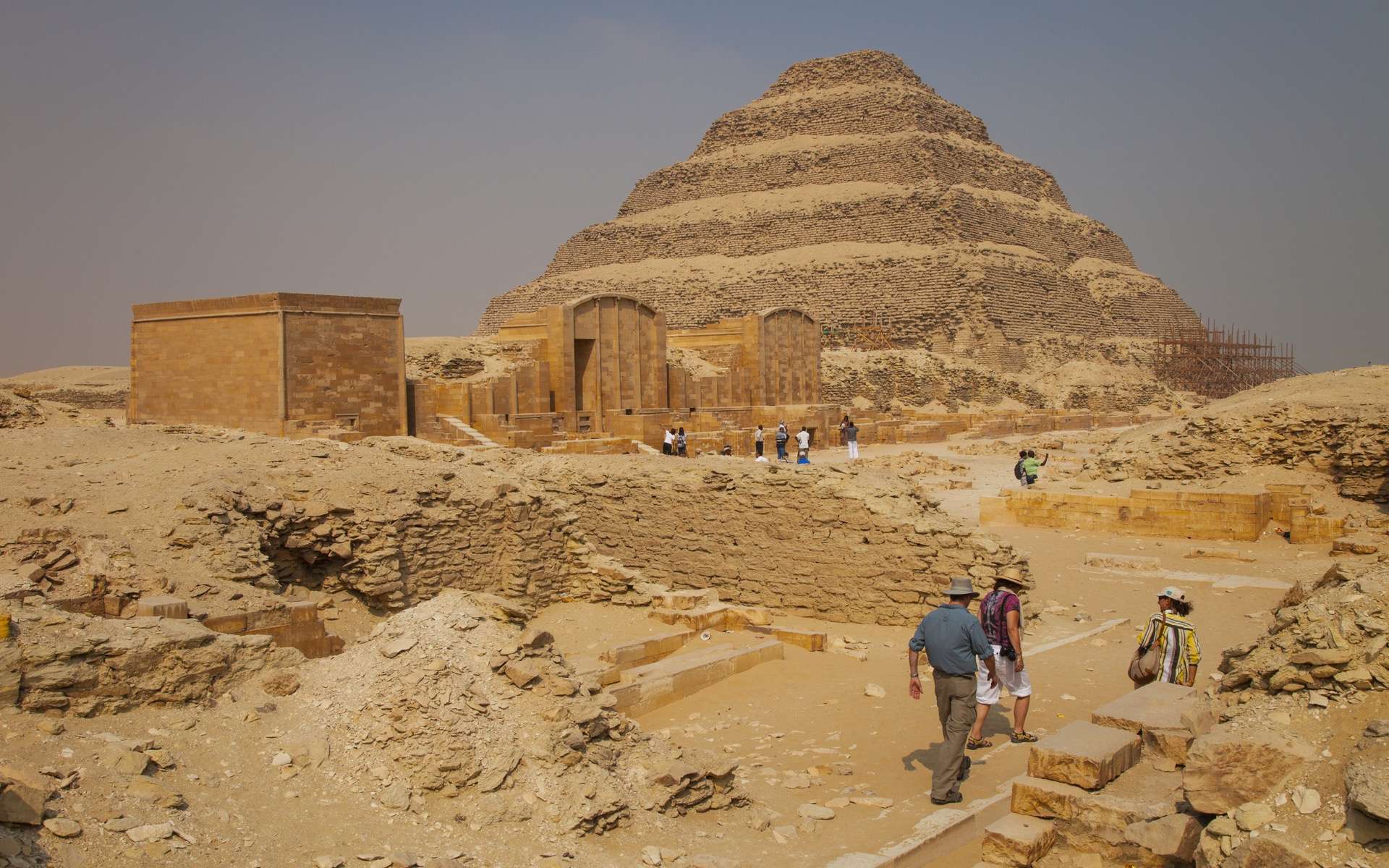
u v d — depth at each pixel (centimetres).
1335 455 3628
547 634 1191
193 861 841
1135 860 971
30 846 788
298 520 1819
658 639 1842
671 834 1062
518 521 2070
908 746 1409
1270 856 871
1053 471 5334
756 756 1371
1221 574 2834
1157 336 19538
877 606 2122
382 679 1125
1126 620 2227
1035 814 1052
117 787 891
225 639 1143
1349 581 1200
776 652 1870
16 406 3362
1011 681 1405
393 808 990
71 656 1010
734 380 8288
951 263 16312
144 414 4847
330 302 4516
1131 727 1166
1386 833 844
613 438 5384
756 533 2277
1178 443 4019
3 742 905
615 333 6881
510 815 1009
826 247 17912
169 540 1573
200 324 4594
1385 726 943
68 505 1627
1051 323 17238
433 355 6244
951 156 19275
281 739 1057
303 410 4400
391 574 1838
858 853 1034
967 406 12406
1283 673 1088
